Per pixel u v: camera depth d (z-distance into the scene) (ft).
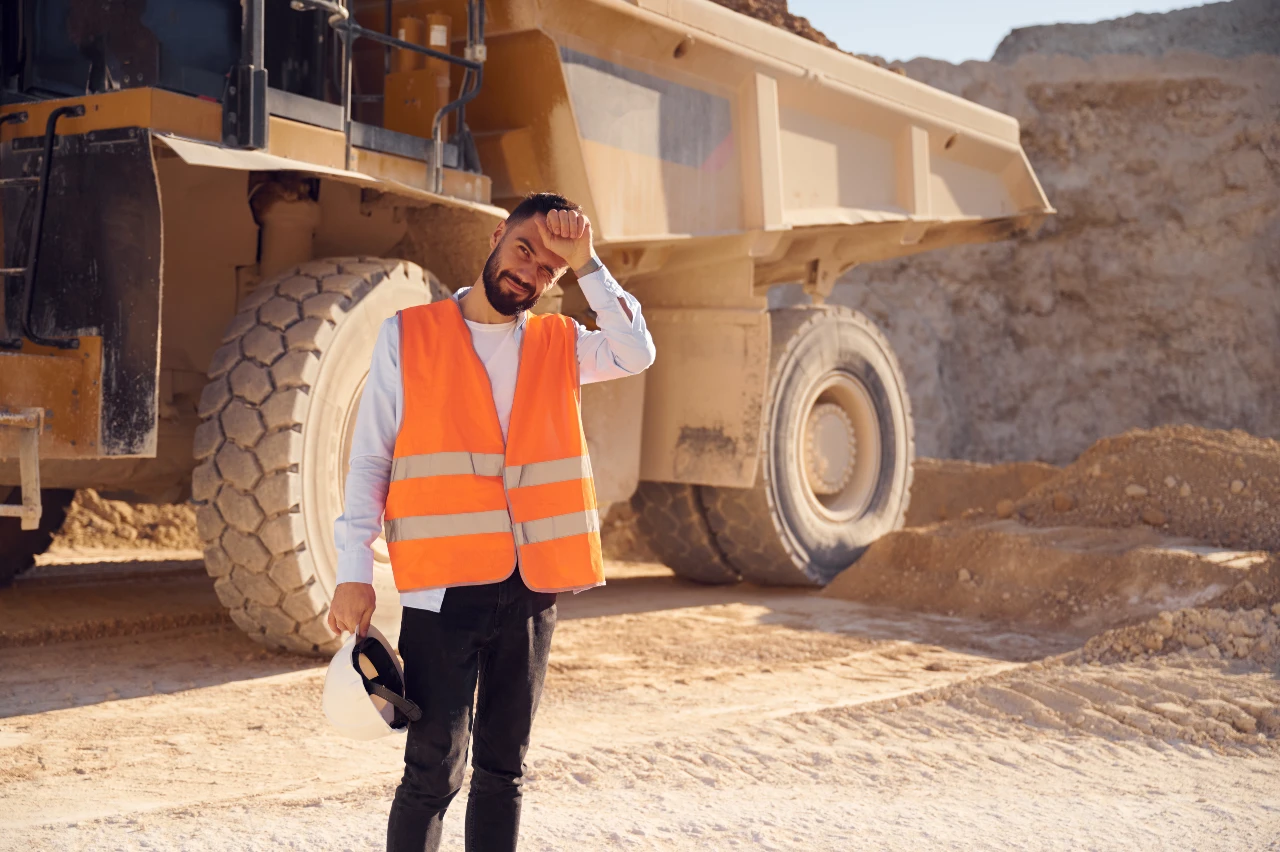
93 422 16.29
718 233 25.30
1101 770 13.62
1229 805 12.20
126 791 12.87
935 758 14.02
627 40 22.74
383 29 22.48
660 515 30.68
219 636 21.81
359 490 8.66
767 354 27.50
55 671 18.88
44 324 16.71
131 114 16.33
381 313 19.60
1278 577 24.12
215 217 20.29
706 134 25.08
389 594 19.70
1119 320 80.89
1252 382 79.46
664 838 10.85
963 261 81.87
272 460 18.10
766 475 29.43
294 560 18.22
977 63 80.64
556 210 8.68
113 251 16.35
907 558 29.68
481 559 8.39
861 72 28.53
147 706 16.88
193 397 20.92
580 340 9.39
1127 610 25.02
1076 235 81.41
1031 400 81.41
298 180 20.31
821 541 31.04
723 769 13.35
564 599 28.81
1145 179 80.89
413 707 8.24
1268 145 80.23
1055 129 80.94
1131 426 80.18
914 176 30.68
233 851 10.29
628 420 27.25
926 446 77.87
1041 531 29.04
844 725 15.49
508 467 8.56
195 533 37.24
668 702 18.01
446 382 8.61
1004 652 22.89
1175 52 82.33
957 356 82.12
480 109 22.61
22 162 17.11
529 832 10.93
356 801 11.94
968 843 10.84
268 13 19.16
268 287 19.25
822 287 32.76
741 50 25.05
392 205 21.25
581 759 13.57
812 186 28.12
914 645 23.27
